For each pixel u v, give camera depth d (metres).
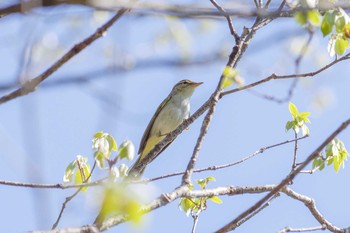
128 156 7.57
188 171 8.77
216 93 9.16
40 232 6.57
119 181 6.43
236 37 9.93
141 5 5.06
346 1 8.29
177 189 8.43
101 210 5.90
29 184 7.14
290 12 6.58
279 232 10.19
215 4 6.38
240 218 7.29
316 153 7.28
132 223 5.86
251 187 10.13
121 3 4.95
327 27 8.80
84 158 9.86
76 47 6.37
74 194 8.02
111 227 6.95
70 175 9.72
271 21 10.28
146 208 7.80
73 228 6.75
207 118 9.09
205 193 9.23
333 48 9.58
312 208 11.05
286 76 9.33
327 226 10.94
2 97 5.87
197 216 10.00
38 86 5.56
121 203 5.86
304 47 9.94
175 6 5.21
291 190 10.85
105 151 8.84
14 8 4.72
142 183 6.19
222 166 9.52
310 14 8.38
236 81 9.21
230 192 9.84
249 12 5.50
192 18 5.58
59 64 6.32
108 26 6.33
